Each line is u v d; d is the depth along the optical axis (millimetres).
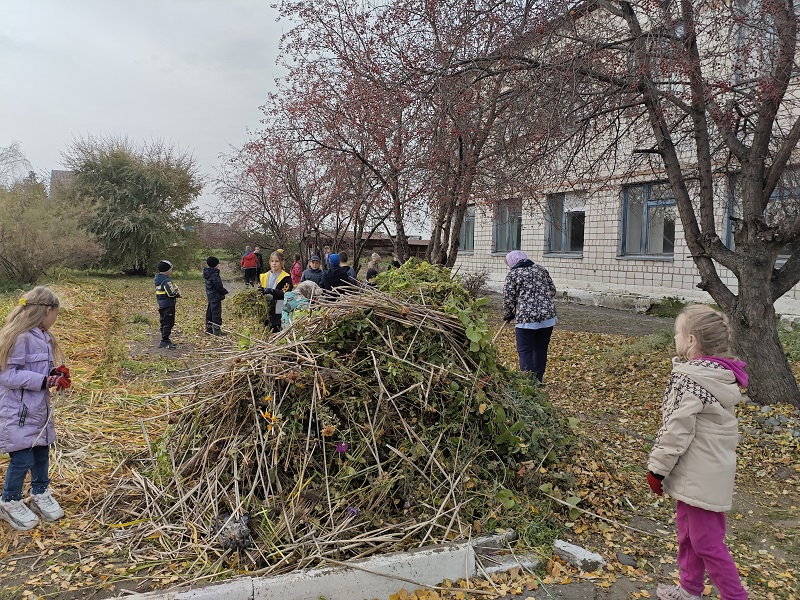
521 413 4703
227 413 4148
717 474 2945
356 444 3984
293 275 16391
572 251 19906
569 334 12461
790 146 6789
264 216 22156
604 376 8805
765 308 6746
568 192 17750
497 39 8156
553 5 7105
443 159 9125
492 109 8750
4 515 3807
